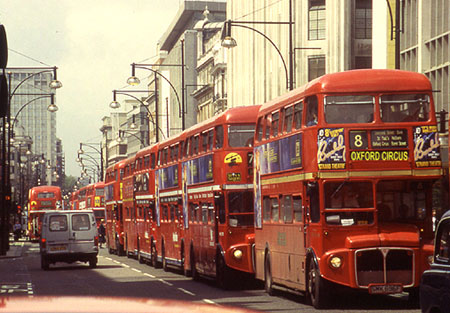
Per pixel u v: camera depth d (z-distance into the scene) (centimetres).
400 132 2006
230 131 2706
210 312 544
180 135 3503
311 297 2041
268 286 2455
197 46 12081
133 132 18600
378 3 4994
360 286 1956
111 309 539
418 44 4453
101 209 8550
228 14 8994
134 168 4972
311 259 2045
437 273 1090
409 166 1998
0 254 6406
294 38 6612
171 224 3694
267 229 2442
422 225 2006
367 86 2009
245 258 2669
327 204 1988
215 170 2745
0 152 9925
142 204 4612
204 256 2956
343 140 1997
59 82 5400
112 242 6191
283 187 2247
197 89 11488
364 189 1995
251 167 2698
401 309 1967
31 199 8975
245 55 8262
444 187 3716
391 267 1962
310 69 6619
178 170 3481
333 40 6481
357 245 1955
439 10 4266
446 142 3969
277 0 7112
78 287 2927
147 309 543
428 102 2025
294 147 2136
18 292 2733
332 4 6481
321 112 2003
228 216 2678
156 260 4169
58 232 4300
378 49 5003
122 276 3544
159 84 15288
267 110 2434
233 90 8738
